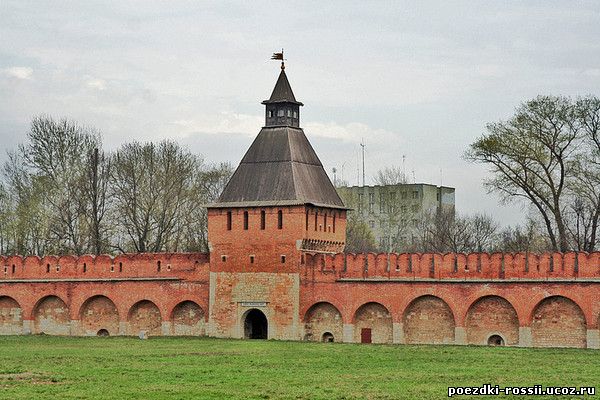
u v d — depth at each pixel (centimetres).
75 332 13062
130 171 16188
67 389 7362
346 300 11706
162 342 11494
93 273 13062
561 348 10531
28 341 11794
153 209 16200
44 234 16238
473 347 10644
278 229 12025
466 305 11138
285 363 9038
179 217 16412
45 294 13262
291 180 12094
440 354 9862
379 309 11606
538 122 13288
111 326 12975
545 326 10794
